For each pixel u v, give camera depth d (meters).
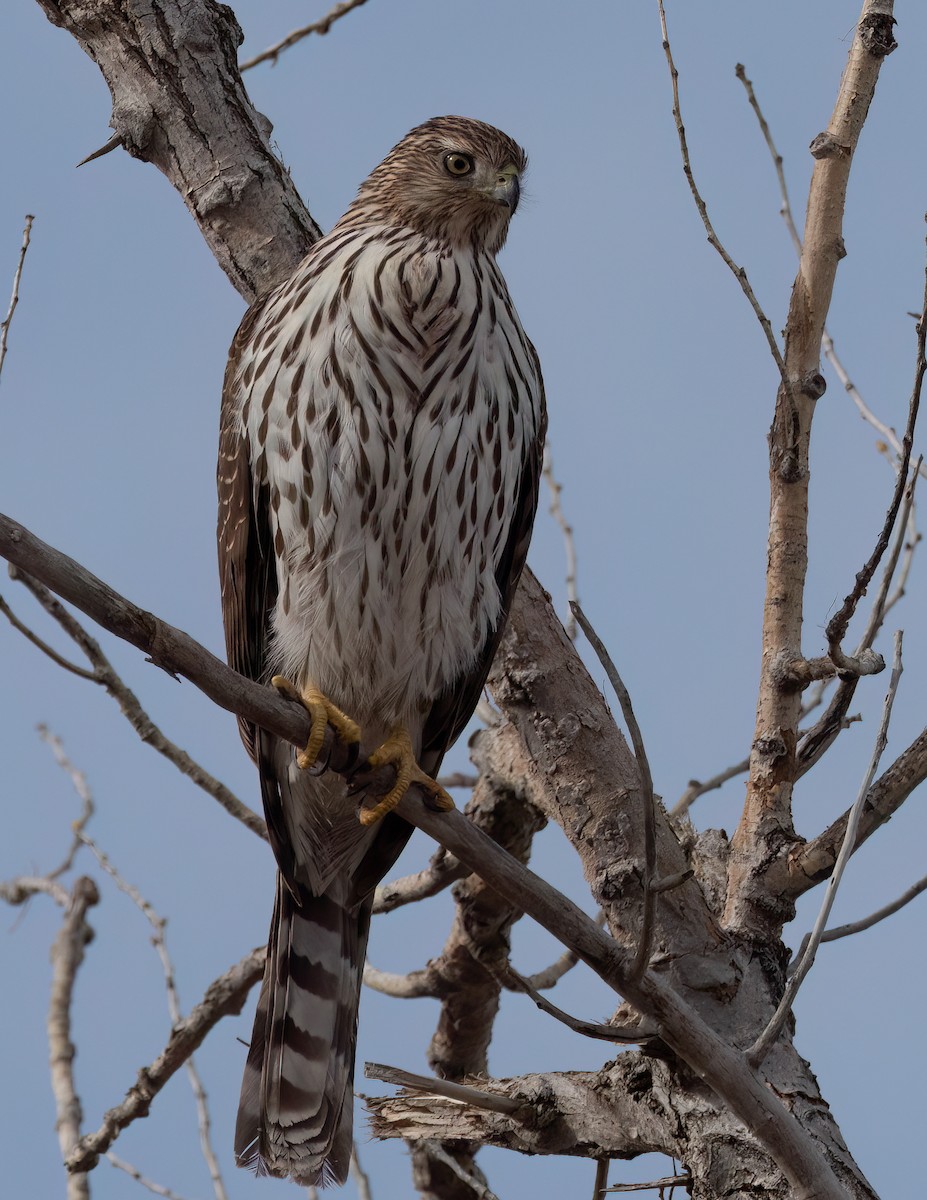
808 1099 9.27
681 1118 9.33
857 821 7.87
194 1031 11.42
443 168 10.45
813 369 10.05
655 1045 9.38
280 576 10.22
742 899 9.84
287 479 9.92
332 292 9.89
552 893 7.79
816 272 10.05
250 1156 10.08
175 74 11.27
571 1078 9.98
